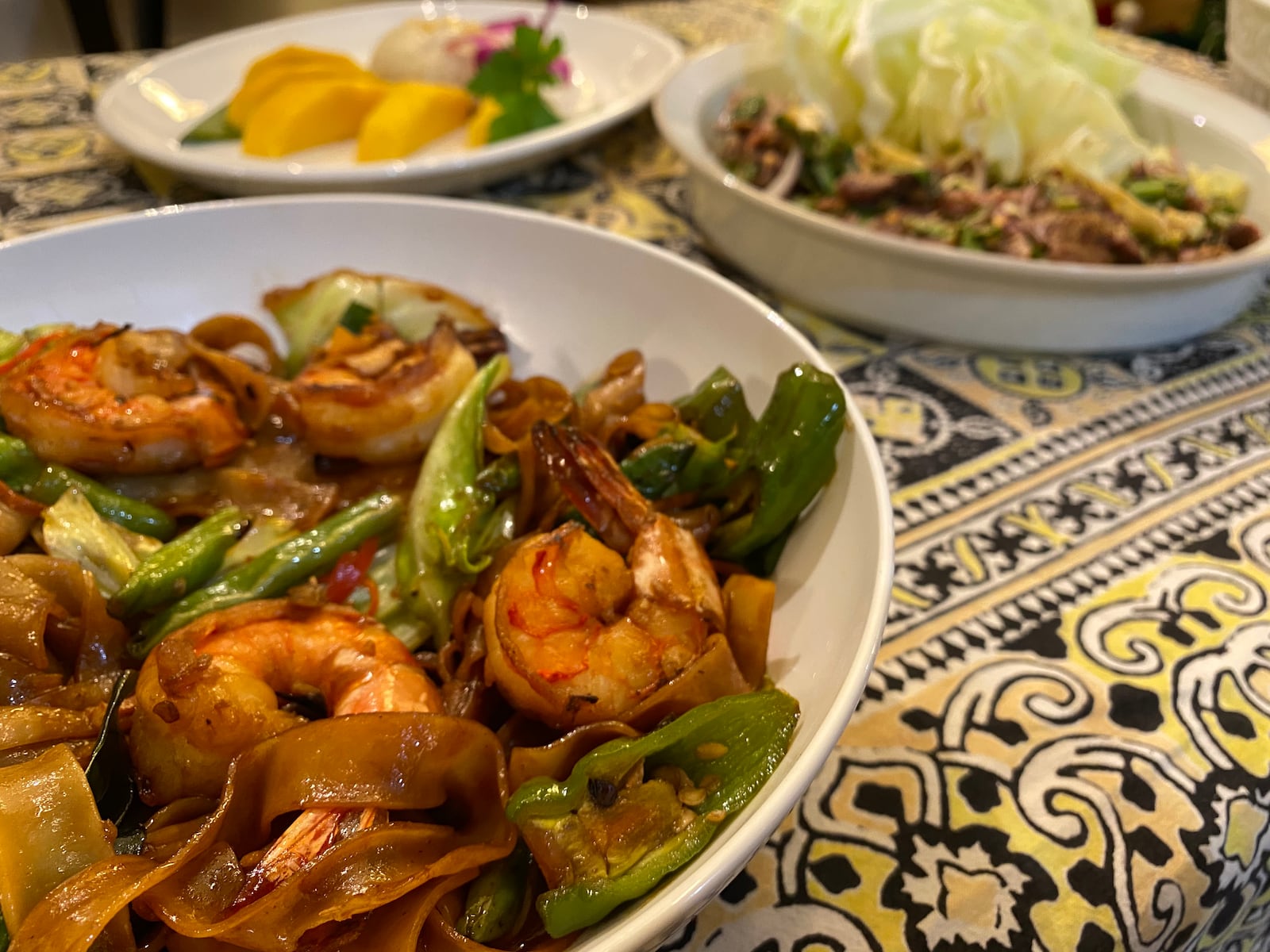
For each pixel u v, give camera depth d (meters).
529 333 0.29
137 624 0.22
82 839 0.15
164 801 0.17
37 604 0.19
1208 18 0.77
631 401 0.26
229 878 0.15
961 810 0.20
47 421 0.23
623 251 0.28
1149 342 0.35
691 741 0.17
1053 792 0.20
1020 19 0.46
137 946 0.15
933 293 0.34
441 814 0.18
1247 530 0.28
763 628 0.20
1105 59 0.47
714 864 0.14
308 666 0.20
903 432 0.31
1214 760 0.21
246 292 0.30
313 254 0.30
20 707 0.18
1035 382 0.34
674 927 0.14
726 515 0.23
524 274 0.30
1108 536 0.27
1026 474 0.29
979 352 0.36
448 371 0.26
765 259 0.37
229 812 0.16
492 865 0.17
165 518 0.24
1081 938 0.18
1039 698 0.22
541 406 0.26
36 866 0.15
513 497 0.24
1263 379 0.35
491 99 0.47
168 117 0.47
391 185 0.40
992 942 0.18
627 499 0.21
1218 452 0.31
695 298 0.27
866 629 0.18
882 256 0.33
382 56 0.51
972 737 0.21
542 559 0.19
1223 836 0.19
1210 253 0.37
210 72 0.51
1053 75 0.42
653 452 0.23
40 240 0.27
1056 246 0.37
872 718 0.22
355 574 0.23
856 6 0.45
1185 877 0.19
